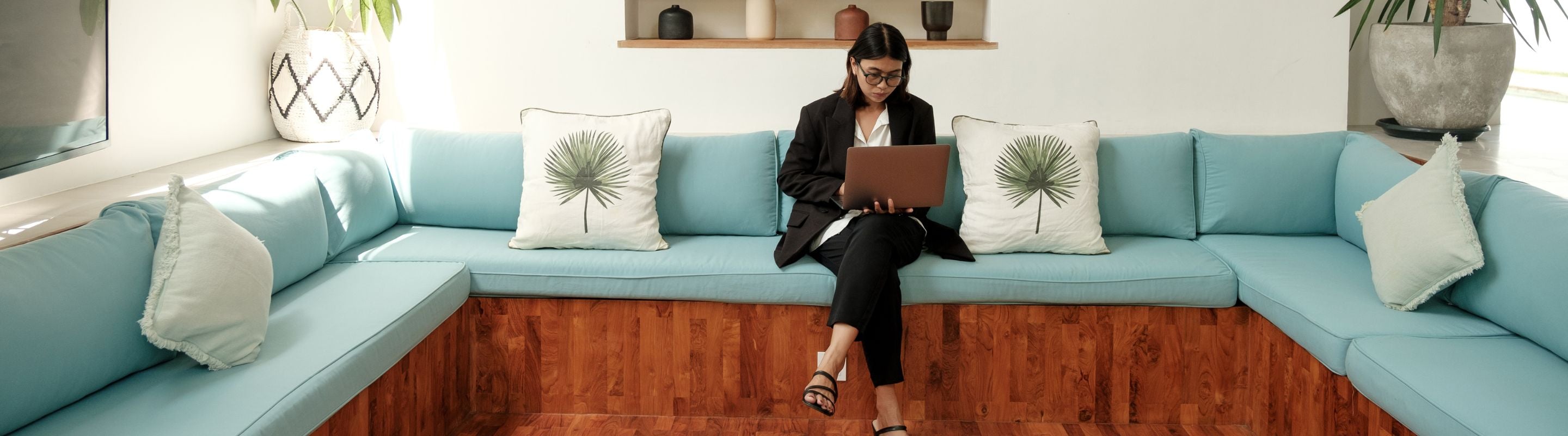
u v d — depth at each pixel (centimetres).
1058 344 261
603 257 262
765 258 264
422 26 436
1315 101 430
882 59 256
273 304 229
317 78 394
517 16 434
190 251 191
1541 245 206
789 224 268
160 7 338
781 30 475
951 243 266
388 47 439
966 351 261
